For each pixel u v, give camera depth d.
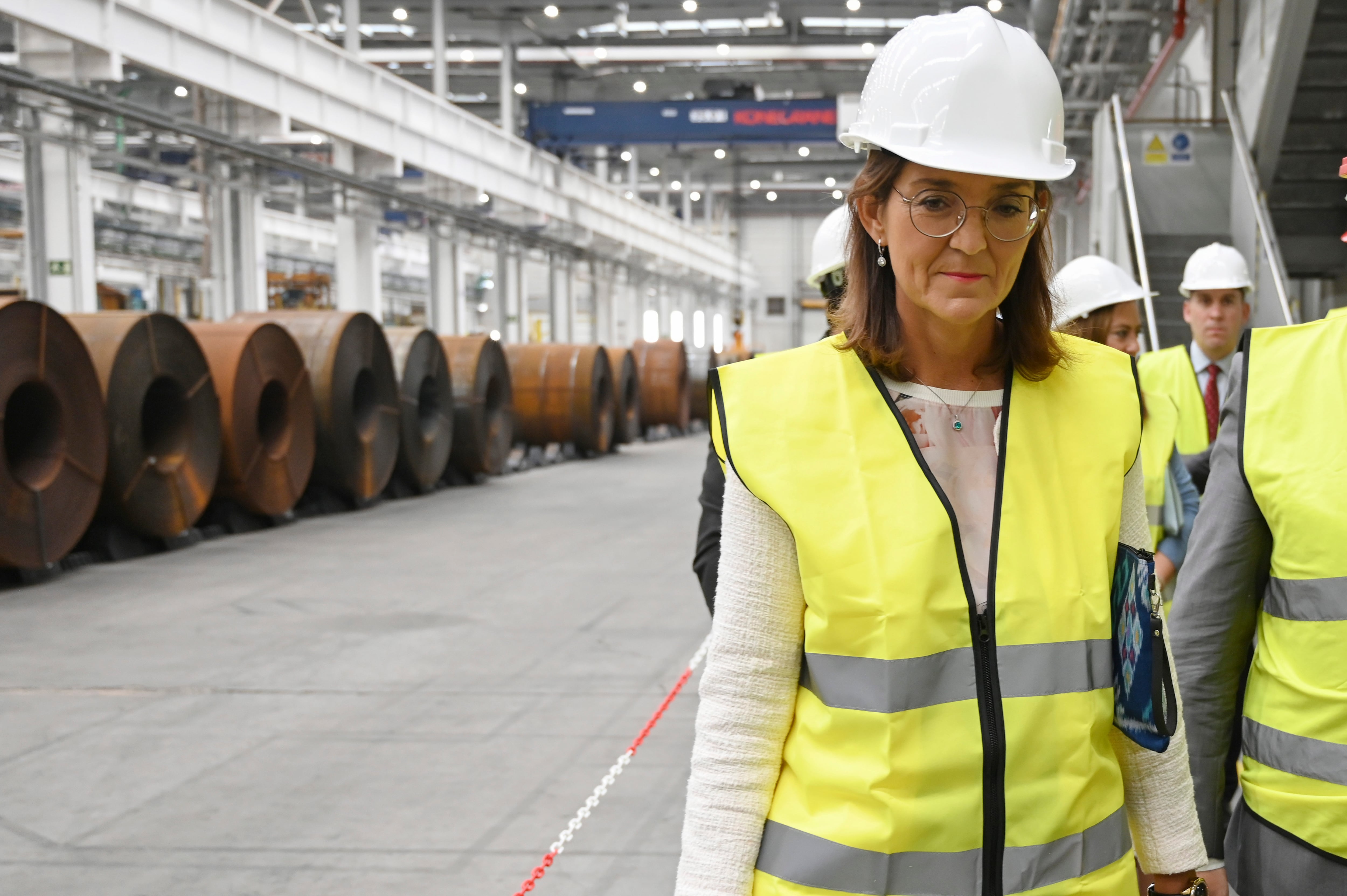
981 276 1.21
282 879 3.16
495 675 5.31
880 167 1.26
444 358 13.76
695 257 38.25
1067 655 1.22
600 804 3.70
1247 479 1.55
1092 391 1.33
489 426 15.41
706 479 2.13
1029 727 1.19
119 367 8.29
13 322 7.21
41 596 7.19
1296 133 10.75
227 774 4.00
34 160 13.73
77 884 3.14
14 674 5.34
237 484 9.81
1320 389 1.52
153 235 26.12
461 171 19.77
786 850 1.23
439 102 18.72
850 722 1.19
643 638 6.05
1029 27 24.48
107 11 10.84
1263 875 1.56
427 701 4.90
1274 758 1.54
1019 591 1.21
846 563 1.19
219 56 12.75
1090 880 1.21
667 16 26.08
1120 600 1.27
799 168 41.88
